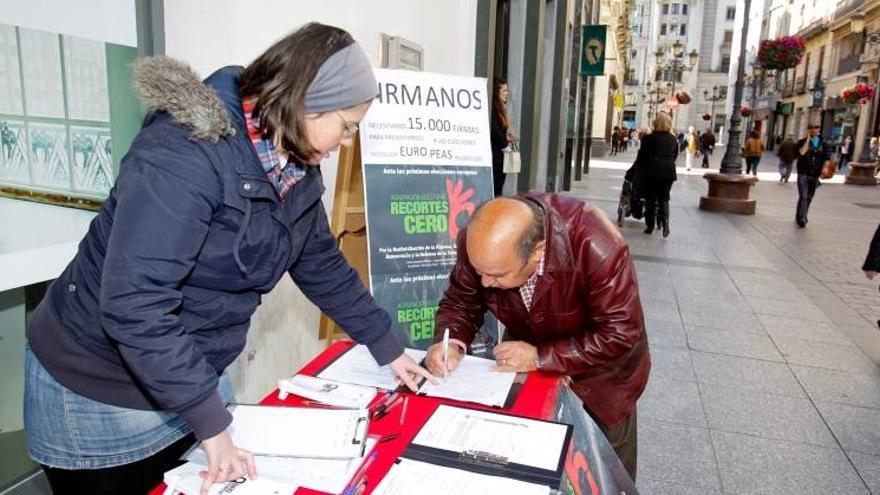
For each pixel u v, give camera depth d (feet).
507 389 4.93
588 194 38.73
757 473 8.46
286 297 9.11
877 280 19.47
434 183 8.95
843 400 10.75
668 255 22.21
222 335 4.14
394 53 10.88
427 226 8.89
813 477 8.39
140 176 3.26
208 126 3.32
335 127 3.69
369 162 8.48
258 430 3.98
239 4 7.75
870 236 27.78
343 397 4.60
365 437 3.93
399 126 8.73
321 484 3.46
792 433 9.57
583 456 4.54
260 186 3.64
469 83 9.34
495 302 6.01
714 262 21.38
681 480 8.25
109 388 4.02
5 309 6.18
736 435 9.48
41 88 6.27
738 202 33.60
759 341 13.64
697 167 81.61
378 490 3.46
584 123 51.55
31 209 6.27
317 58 3.45
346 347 5.80
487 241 4.71
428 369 5.27
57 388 4.06
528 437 4.10
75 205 6.81
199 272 3.71
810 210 36.88
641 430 9.57
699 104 236.22
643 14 219.82
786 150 55.11
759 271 20.24
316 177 4.25
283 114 3.43
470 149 9.26
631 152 110.73
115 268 3.25
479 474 3.64
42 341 4.06
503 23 20.58
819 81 107.34
